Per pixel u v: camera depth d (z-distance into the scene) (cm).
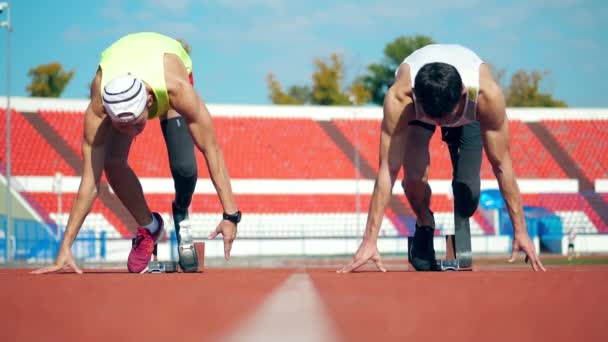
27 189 3428
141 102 665
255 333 226
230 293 388
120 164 766
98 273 742
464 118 672
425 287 435
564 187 3872
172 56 718
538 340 229
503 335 238
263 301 338
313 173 3788
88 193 716
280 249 3516
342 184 3759
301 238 3145
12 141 3634
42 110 3856
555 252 3662
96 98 696
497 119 678
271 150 3903
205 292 398
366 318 276
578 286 445
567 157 4041
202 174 3578
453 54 678
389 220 3556
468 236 804
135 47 709
